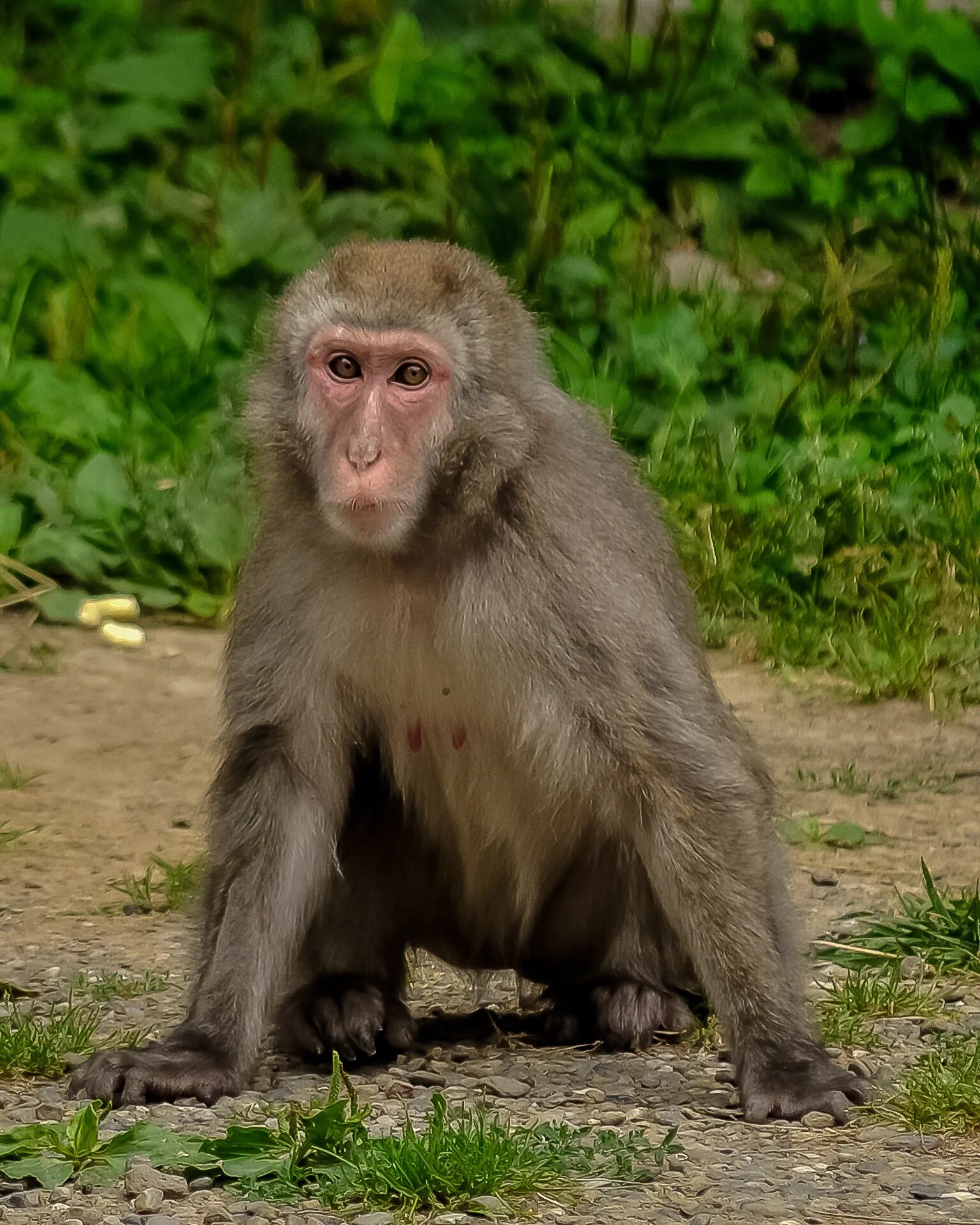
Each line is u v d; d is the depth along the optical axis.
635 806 10.45
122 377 22.44
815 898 13.80
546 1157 8.54
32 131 26.72
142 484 20.75
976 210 27.30
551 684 10.49
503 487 10.46
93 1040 10.91
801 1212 8.15
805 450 21.59
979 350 23.67
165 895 13.91
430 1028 11.65
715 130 27.11
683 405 22.22
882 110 27.30
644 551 10.91
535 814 11.02
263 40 28.39
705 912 10.26
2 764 16.45
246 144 26.34
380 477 10.16
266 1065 10.76
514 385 10.61
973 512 21.02
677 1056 10.88
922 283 24.89
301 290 10.81
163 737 17.31
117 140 26.58
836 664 19.53
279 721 10.70
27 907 13.59
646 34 30.05
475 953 11.78
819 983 12.04
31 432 21.61
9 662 18.84
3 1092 9.97
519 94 27.70
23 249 24.16
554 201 25.20
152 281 23.41
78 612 19.81
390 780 11.23
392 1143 8.41
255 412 10.84
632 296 24.00
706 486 21.39
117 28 28.66
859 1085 9.77
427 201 24.92
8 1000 11.67
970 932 12.55
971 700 18.81
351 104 27.12
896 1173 8.70
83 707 17.89
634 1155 8.84
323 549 10.59
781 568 20.59
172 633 19.88
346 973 11.22
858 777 16.70
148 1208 8.12
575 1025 11.31
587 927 11.45
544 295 23.41
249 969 10.39
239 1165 8.46
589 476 10.74
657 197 27.16
